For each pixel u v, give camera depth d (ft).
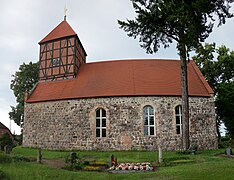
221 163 43.50
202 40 60.39
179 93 77.36
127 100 76.74
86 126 77.61
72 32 94.17
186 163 48.98
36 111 86.79
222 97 104.37
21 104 148.97
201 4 54.49
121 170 45.47
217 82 115.44
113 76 85.87
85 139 76.95
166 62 92.12
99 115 77.97
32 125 86.63
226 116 107.34
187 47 59.16
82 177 39.27
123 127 75.31
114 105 76.84
